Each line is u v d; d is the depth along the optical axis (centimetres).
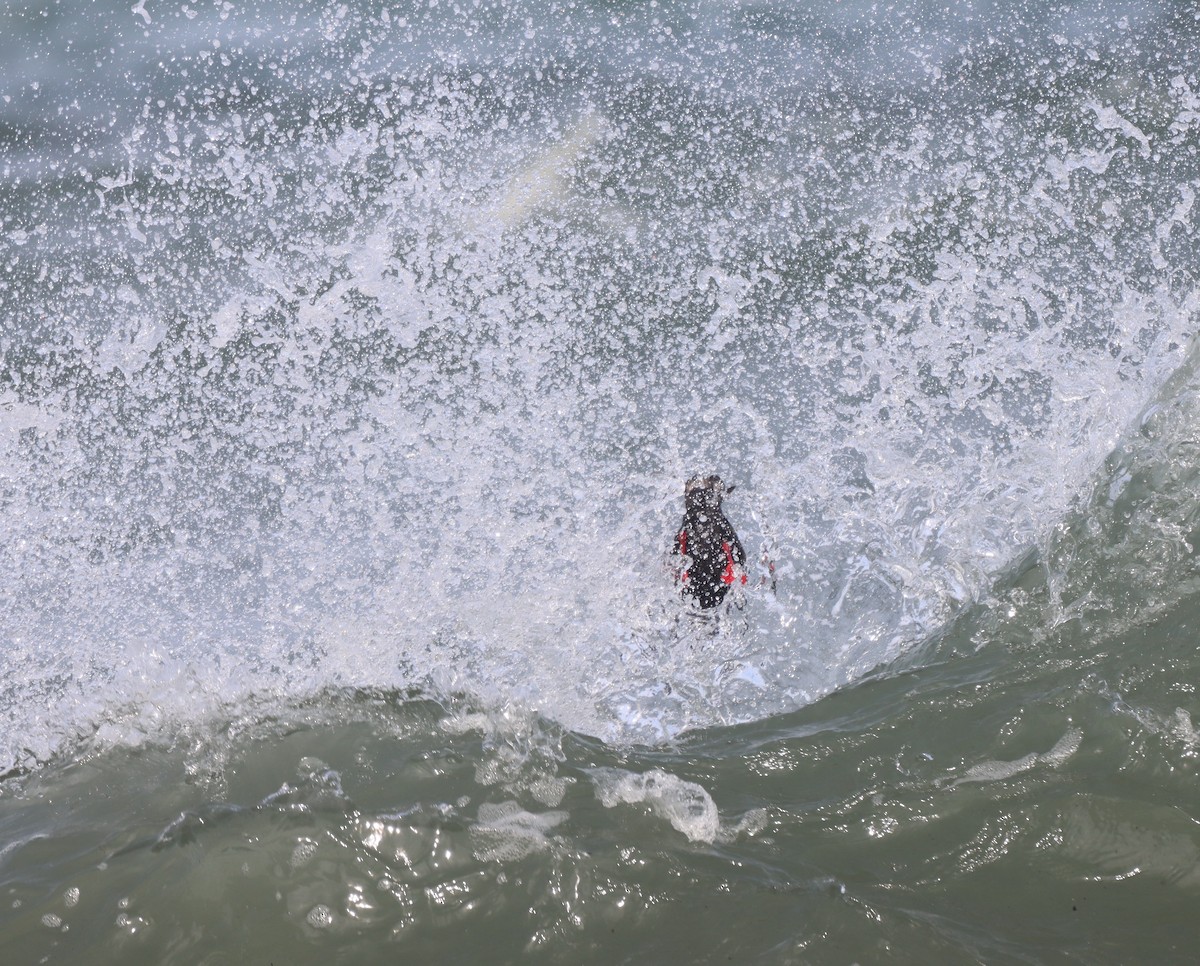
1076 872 361
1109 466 568
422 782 422
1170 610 477
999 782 402
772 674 507
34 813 429
